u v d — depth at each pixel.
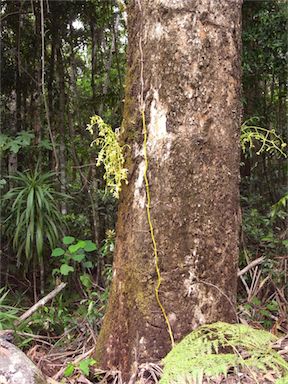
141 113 2.06
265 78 6.51
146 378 1.94
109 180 2.12
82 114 6.13
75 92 5.85
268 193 6.83
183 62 1.99
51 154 5.82
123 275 2.12
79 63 6.47
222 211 2.04
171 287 2.01
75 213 5.56
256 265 3.94
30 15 5.80
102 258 4.79
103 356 2.17
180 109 2.00
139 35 2.08
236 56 2.07
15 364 1.89
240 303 3.59
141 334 2.03
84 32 6.01
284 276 3.79
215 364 1.25
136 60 2.10
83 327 3.11
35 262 4.58
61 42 5.66
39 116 5.64
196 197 2.01
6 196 4.33
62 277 4.58
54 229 4.22
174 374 1.25
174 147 2.00
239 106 2.11
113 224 5.50
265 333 1.41
